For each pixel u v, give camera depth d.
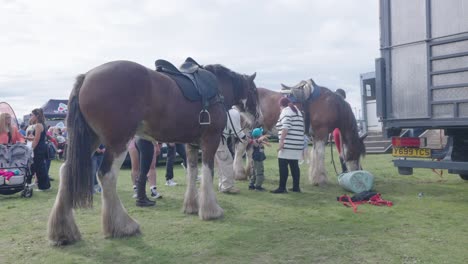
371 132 16.66
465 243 4.04
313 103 7.80
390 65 6.31
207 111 5.06
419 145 6.45
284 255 3.77
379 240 4.17
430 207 5.71
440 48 5.73
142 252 3.93
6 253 3.94
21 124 15.90
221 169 7.06
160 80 4.61
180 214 5.53
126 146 4.30
